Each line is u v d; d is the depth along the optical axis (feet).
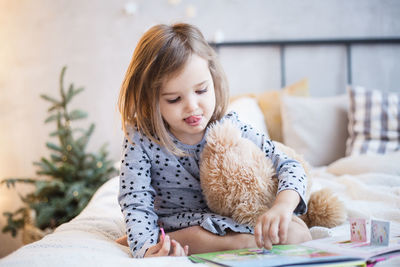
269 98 6.98
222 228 2.61
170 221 2.97
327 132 6.70
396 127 6.36
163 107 2.87
